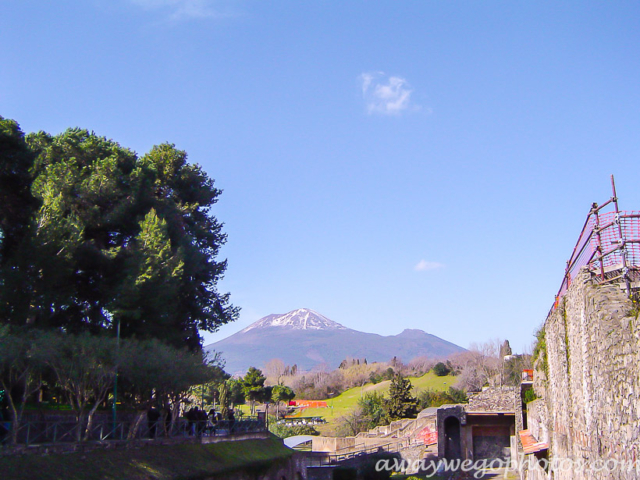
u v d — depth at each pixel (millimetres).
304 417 112750
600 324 15672
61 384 30188
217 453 38000
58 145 44000
